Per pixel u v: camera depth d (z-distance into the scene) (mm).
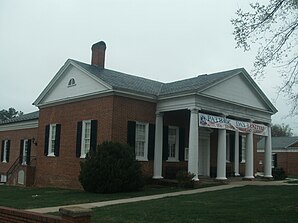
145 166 22953
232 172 28969
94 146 22391
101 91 22453
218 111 23734
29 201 16531
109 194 18625
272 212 11133
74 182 23688
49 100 27031
